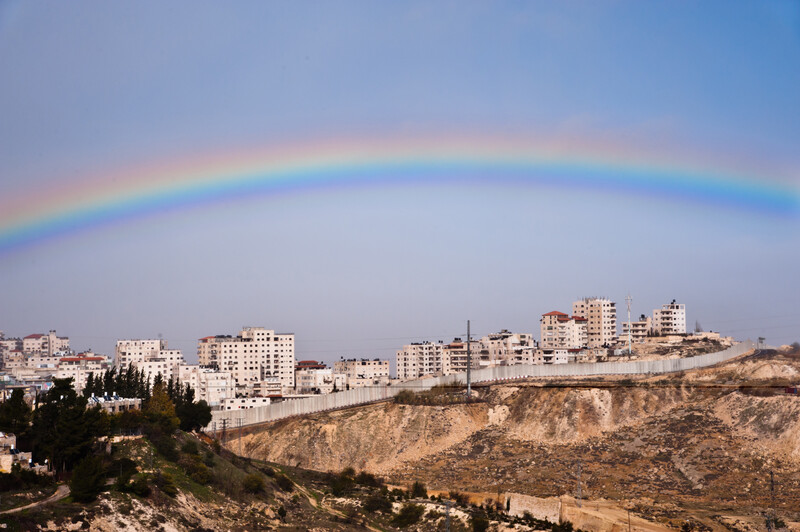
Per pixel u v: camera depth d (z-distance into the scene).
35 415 186.00
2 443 174.75
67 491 167.75
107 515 159.25
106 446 189.88
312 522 192.75
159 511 168.62
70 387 191.12
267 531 179.25
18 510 153.00
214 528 173.50
